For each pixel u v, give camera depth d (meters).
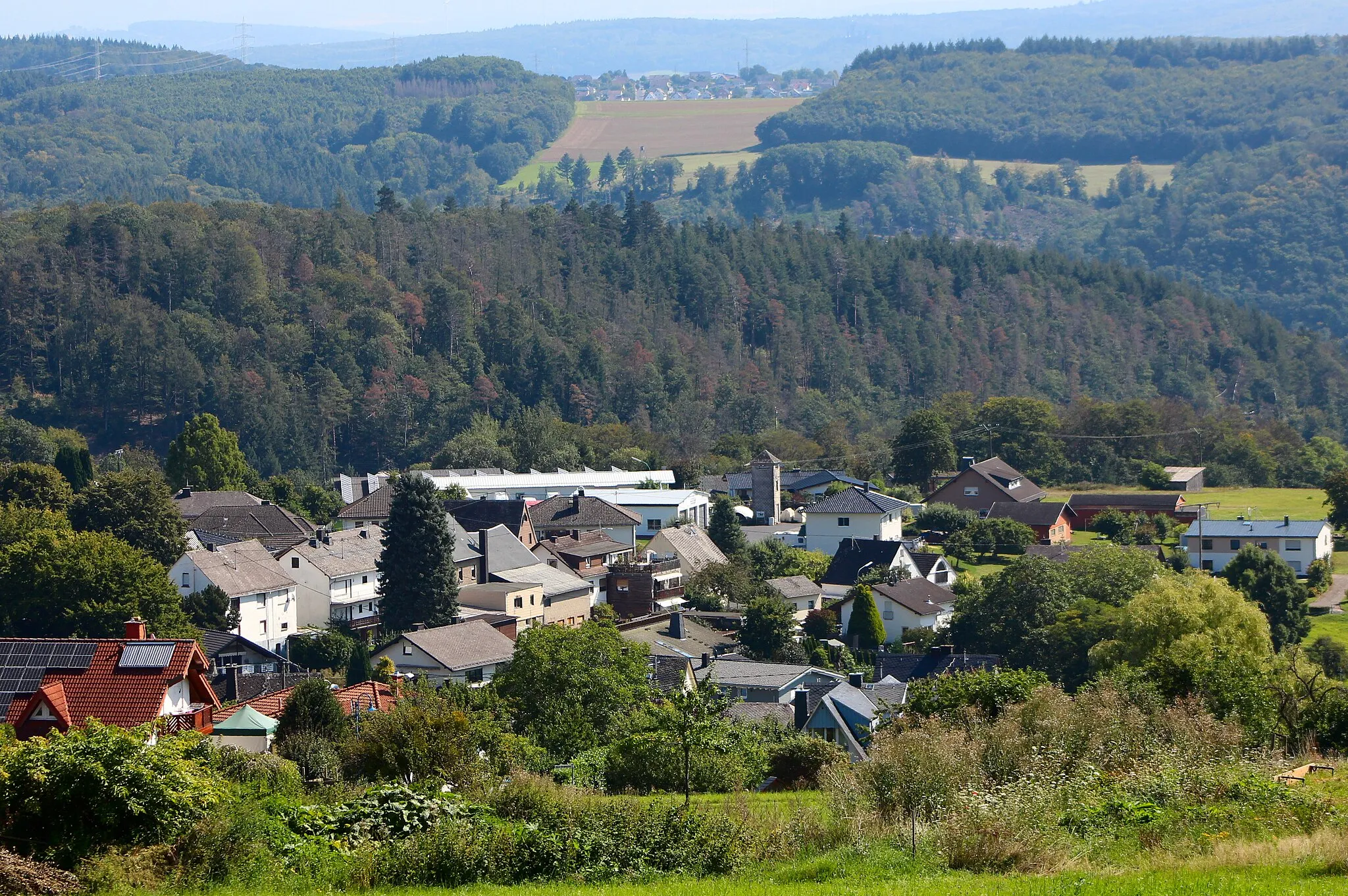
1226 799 35.38
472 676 93.44
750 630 111.25
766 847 33.66
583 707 66.44
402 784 37.88
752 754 50.50
